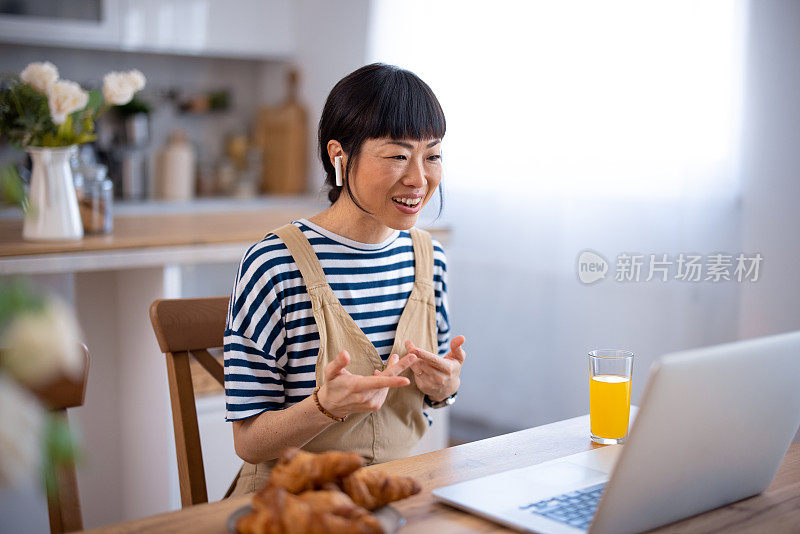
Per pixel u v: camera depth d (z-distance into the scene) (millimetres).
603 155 2912
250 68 4223
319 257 1287
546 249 3133
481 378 3420
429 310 1396
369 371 1290
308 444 1264
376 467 1087
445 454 1150
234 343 1231
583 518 896
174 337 1337
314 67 3877
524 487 993
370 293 1328
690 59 2625
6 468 483
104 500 2309
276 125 4012
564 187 3047
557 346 3133
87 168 2176
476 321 3414
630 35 2799
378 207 1248
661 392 792
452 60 3365
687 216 2666
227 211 2973
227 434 2168
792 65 2346
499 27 3201
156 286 2141
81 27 3381
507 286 3285
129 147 3721
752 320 2484
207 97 4027
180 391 1319
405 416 1332
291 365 1270
